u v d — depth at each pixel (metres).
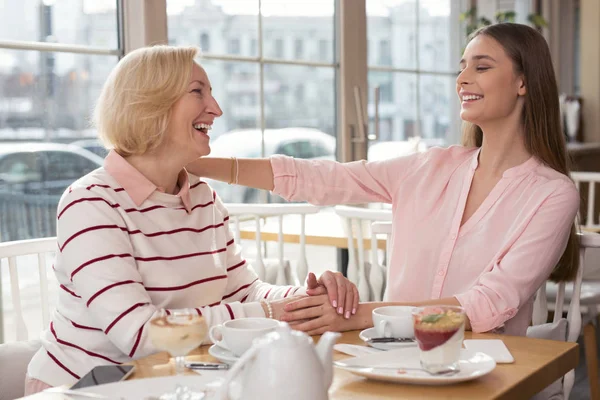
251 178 2.06
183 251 1.70
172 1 2.89
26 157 2.47
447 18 4.41
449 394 1.17
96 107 1.72
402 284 1.97
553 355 1.38
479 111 1.88
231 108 3.16
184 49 1.70
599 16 5.98
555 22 6.07
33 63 2.46
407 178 2.04
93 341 1.60
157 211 1.68
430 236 1.95
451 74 4.46
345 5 3.59
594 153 5.30
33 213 2.52
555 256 1.79
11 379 1.75
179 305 1.67
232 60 3.15
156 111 1.64
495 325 1.68
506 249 1.79
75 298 1.62
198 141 1.71
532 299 1.89
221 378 1.20
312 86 3.52
